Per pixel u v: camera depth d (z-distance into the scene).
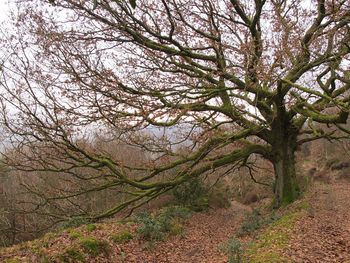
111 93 13.36
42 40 12.80
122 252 11.83
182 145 15.84
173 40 14.12
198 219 19.45
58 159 13.87
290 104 16.34
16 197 20.62
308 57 15.14
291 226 12.77
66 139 13.05
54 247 10.15
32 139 13.27
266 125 15.82
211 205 23.34
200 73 15.16
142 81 14.52
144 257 12.06
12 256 9.12
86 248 10.48
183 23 14.91
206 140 15.44
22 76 12.38
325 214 15.48
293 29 14.43
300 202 17.12
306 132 18.80
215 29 14.66
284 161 18.56
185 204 22.53
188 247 13.59
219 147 16.12
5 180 20.94
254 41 14.07
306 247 10.23
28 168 14.49
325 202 18.56
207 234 16.05
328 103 15.31
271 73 13.45
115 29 13.85
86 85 12.91
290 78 15.68
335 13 13.89
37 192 15.44
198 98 14.58
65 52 12.95
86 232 12.80
